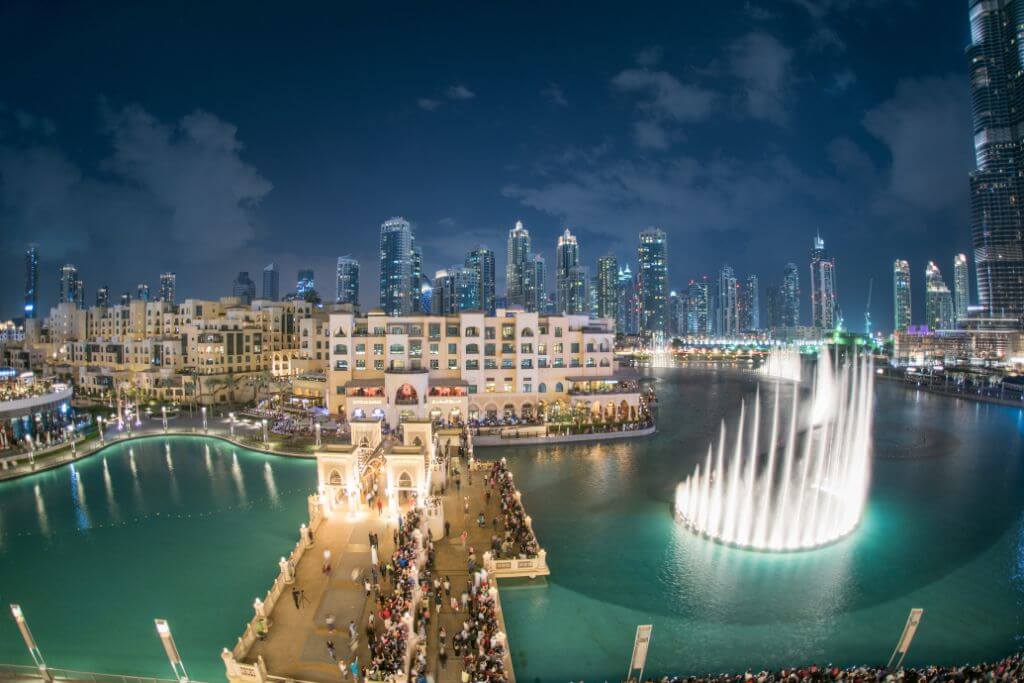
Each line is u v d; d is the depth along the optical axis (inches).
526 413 4675.2
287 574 1796.3
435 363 4687.5
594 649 1643.7
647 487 3038.9
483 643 1489.9
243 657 1432.1
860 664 1595.7
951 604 1905.8
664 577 2060.8
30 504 2797.7
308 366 6092.5
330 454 2326.5
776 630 1749.5
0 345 7278.5
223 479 3181.6
